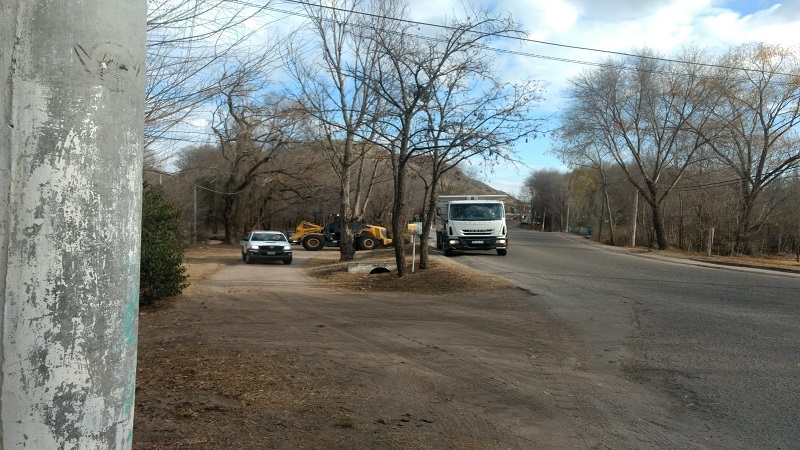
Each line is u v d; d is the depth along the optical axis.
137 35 1.96
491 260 22.34
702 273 18.64
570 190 68.44
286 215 55.75
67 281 1.75
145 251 11.72
